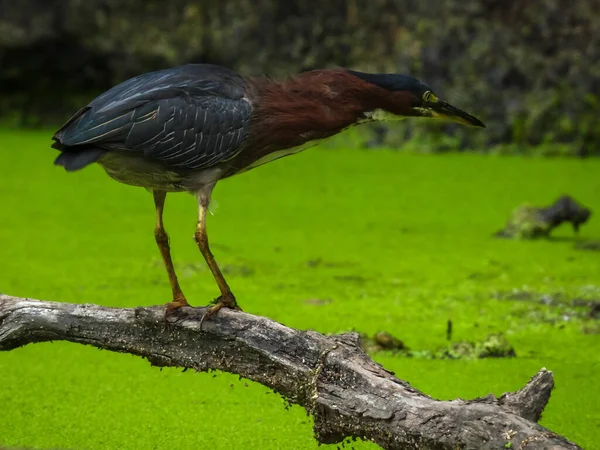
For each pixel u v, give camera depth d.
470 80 22.08
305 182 18.89
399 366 10.06
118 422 8.77
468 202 17.41
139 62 23.59
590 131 21.50
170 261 7.30
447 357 10.41
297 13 23.38
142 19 23.88
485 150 21.73
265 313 11.56
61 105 23.94
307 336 6.76
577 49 22.11
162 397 9.33
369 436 6.41
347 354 6.66
